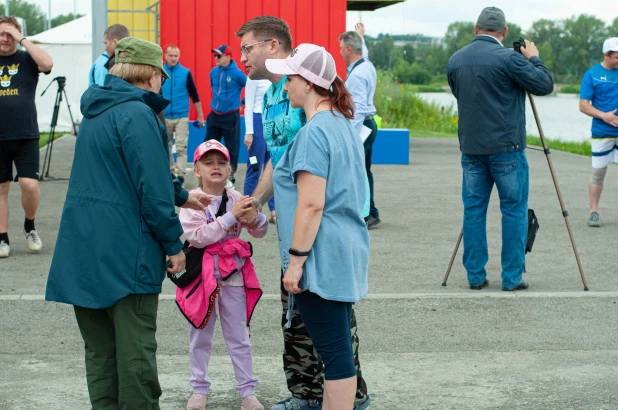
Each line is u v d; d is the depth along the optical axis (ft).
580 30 153.89
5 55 26.22
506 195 22.70
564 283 24.04
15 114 26.16
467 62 22.47
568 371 17.20
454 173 51.42
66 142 70.79
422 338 19.24
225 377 16.96
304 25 52.42
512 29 147.43
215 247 14.76
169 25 52.03
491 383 16.56
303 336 14.67
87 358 13.55
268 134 14.87
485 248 23.22
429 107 98.84
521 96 22.56
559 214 36.24
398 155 56.75
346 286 12.44
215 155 14.98
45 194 40.63
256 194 15.06
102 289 12.70
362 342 18.97
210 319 15.06
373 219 32.86
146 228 12.89
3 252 27.02
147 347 13.04
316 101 12.71
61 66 82.99
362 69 30.45
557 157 62.75
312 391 14.92
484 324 20.21
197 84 52.54
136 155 12.61
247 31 14.75
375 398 15.79
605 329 19.89
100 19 48.08
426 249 28.91
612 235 31.58
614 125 32.35
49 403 15.47
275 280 24.49
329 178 12.35
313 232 12.21
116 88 13.04
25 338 19.07
